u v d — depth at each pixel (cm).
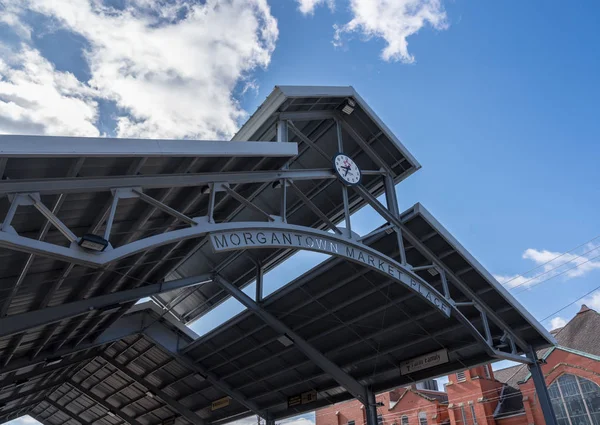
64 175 1015
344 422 4897
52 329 2017
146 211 1355
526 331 2247
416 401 4422
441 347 2378
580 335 4000
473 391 4041
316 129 1895
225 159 1305
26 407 4181
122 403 3884
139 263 1669
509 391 4109
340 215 2100
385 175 1989
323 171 1670
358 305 2283
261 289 2323
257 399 3105
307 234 1541
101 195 1171
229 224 1320
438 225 1945
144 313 2786
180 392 3381
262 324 2503
